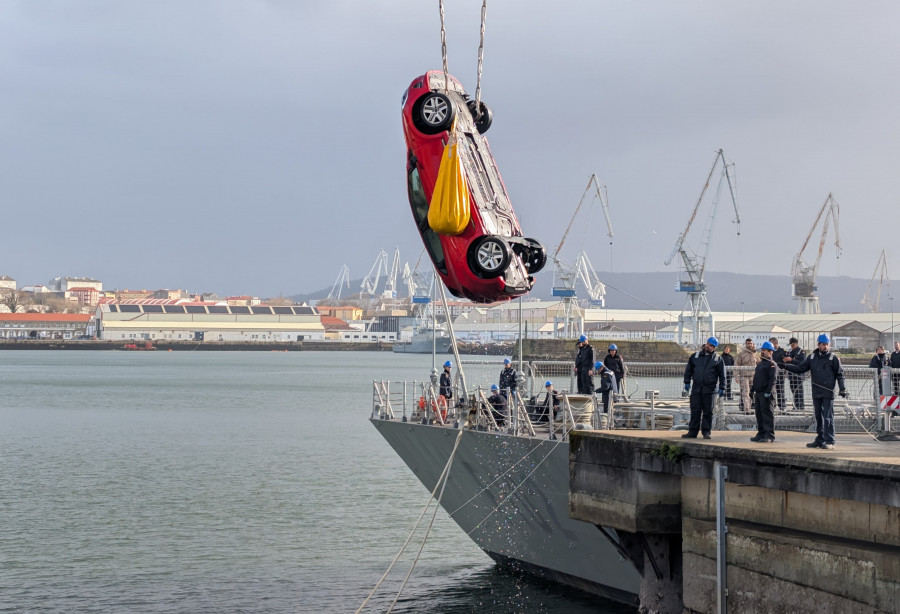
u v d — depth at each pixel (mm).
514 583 26859
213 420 82312
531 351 131625
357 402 105938
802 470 16578
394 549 32156
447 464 26656
